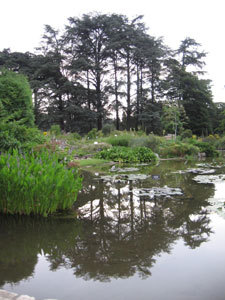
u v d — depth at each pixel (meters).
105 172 8.61
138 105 31.20
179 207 4.38
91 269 2.38
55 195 4.07
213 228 3.37
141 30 30.50
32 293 2.01
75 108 27.16
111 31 30.03
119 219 3.82
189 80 34.78
